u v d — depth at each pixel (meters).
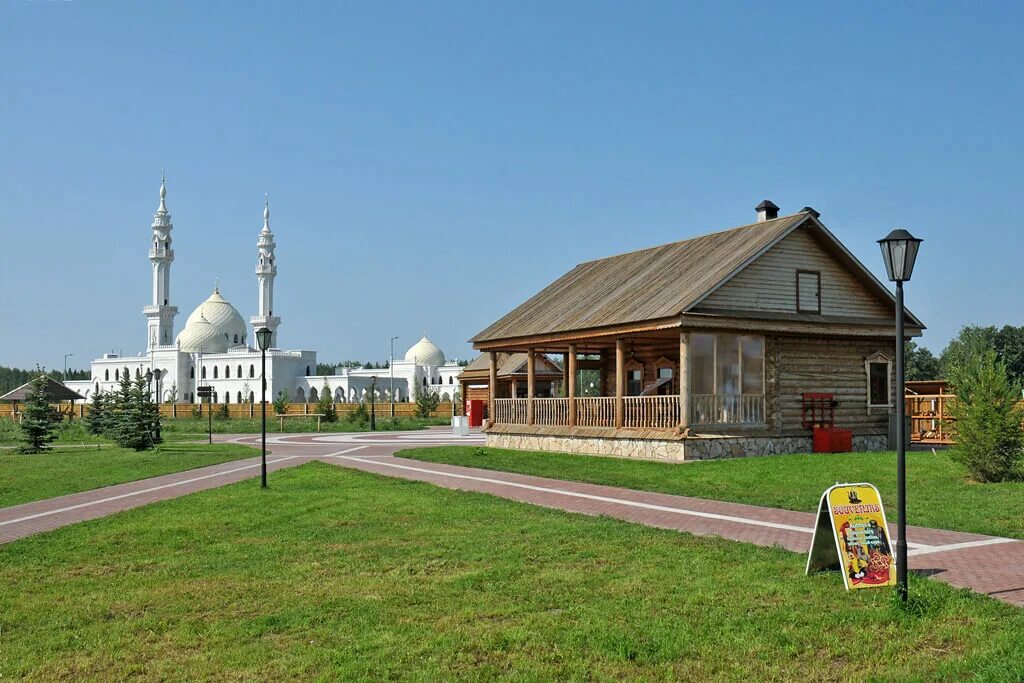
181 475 25.12
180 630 8.67
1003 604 8.94
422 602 9.44
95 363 148.88
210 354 139.00
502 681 7.10
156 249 141.00
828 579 10.06
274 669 7.51
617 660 7.56
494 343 33.75
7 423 56.56
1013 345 77.12
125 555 12.52
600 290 32.22
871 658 7.57
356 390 133.50
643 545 12.23
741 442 26.80
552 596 9.52
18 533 14.97
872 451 28.66
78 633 8.67
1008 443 18.69
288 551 12.44
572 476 22.25
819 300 28.66
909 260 9.58
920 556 11.43
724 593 9.51
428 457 28.83
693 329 25.94
